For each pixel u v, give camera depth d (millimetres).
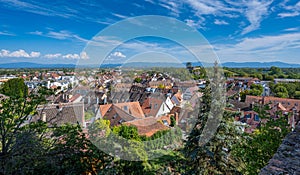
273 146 4832
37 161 3270
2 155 3205
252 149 5082
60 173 3338
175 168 4230
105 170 3324
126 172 3445
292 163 2297
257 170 4766
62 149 3451
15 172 3143
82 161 3525
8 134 3312
